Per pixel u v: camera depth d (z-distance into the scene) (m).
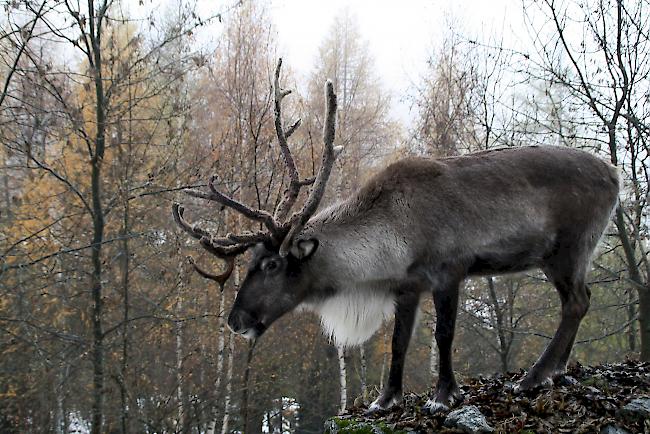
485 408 4.89
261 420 20.02
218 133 17.27
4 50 10.25
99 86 10.80
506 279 14.28
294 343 18.41
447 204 5.15
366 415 5.31
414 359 19.56
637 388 5.10
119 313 13.70
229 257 5.50
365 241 5.33
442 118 15.74
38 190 12.43
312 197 5.26
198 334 14.59
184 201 14.51
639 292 9.88
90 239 12.34
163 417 11.87
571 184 5.26
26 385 12.77
